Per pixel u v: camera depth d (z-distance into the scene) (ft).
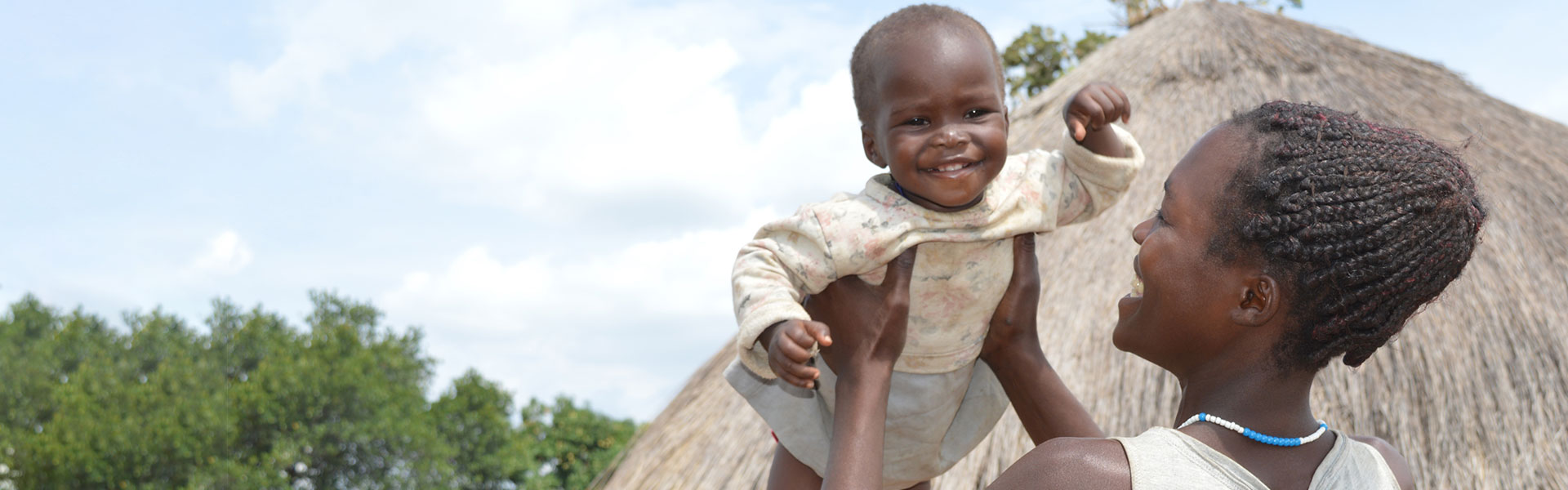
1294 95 16.97
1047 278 13.28
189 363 87.76
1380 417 10.03
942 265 5.01
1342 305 3.44
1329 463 3.59
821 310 5.06
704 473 13.21
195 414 77.97
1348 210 3.37
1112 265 12.93
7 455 72.08
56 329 103.76
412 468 87.40
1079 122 4.94
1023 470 3.59
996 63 5.04
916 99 4.78
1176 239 3.76
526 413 110.83
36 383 85.56
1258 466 3.54
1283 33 19.72
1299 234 3.42
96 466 72.28
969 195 4.83
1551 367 10.25
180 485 76.64
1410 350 10.46
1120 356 11.23
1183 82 18.26
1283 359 3.66
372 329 104.32
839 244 4.83
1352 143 3.51
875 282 4.97
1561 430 9.66
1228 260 3.63
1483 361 10.32
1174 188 3.84
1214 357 3.80
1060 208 5.51
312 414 83.97
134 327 100.12
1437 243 3.44
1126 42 22.38
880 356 4.81
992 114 4.88
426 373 103.40
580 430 109.70
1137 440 3.54
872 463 4.50
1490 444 9.68
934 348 5.24
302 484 85.10
